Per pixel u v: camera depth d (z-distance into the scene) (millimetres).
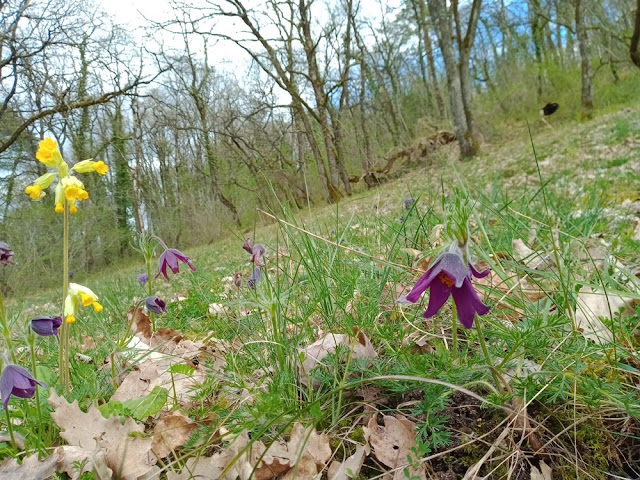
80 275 2840
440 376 274
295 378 325
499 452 246
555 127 3424
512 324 363
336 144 3020
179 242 4355
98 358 484
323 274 440
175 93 4441
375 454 263
